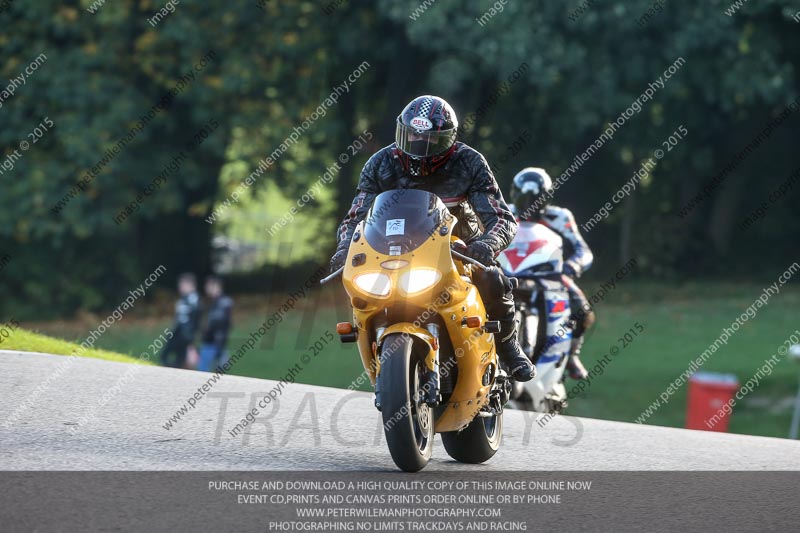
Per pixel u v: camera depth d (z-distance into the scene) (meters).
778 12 92.62
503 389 21.83
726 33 87.00
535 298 30.47
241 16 87.62
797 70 99.12
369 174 21.56
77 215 85.25
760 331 75.75
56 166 85.19
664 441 25.56
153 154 89.62
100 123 84.62
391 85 91.38
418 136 20.28
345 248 20.55
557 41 81.06
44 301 92.56
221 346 57.09
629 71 86.56
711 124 99.38
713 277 105.25
